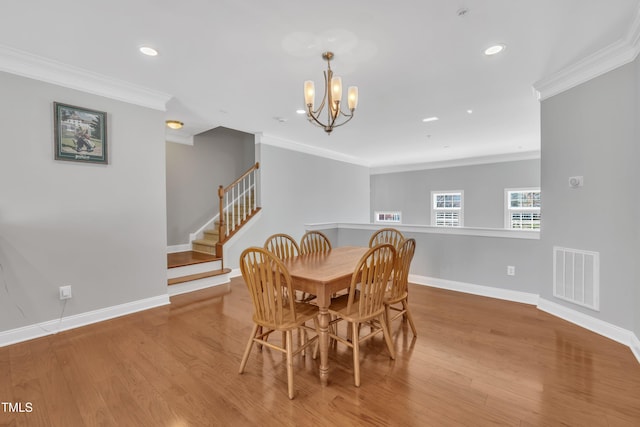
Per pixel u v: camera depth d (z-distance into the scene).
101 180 2.92
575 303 2.72
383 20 1.96
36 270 2.55
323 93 3.23
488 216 7.15
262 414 1.59
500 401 1.67
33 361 2.14
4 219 2.40
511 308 3.17
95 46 2.29
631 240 2.30
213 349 2.33
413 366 2.05
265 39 2.19
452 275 3.88
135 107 3.16
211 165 5.66
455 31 2.10
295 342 2.46
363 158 7.40
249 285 1.96
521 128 4.62
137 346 2.38
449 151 6.52
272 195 5.21
